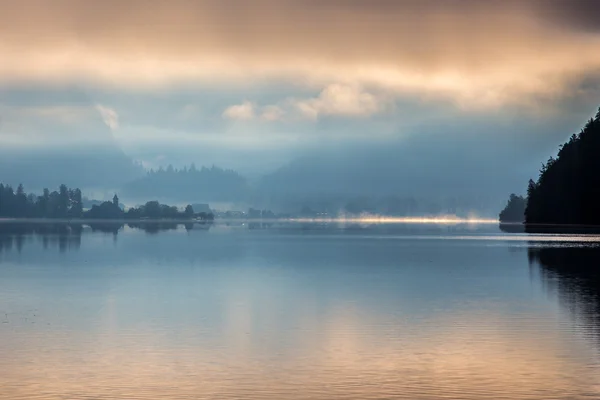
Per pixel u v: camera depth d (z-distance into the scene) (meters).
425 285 109.38
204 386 47.81
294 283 113.94
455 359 55.03
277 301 89.62
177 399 44.97
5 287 107.94
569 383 48.06
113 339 63.19
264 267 149.75
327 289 104.38
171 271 139.62
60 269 144.50
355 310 81.06
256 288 105.88
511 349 58.34
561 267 140.75
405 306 84.31
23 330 67.69
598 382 48.28
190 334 65.62
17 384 48.19
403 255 192.75
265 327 69.38
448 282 113.75
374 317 75.56
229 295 96.62
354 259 176.12
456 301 88.50
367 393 46.25
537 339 62.47
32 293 99.38
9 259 176.50
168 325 70.50
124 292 100.62
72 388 47.28
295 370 51.88
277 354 57.00
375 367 52.69
